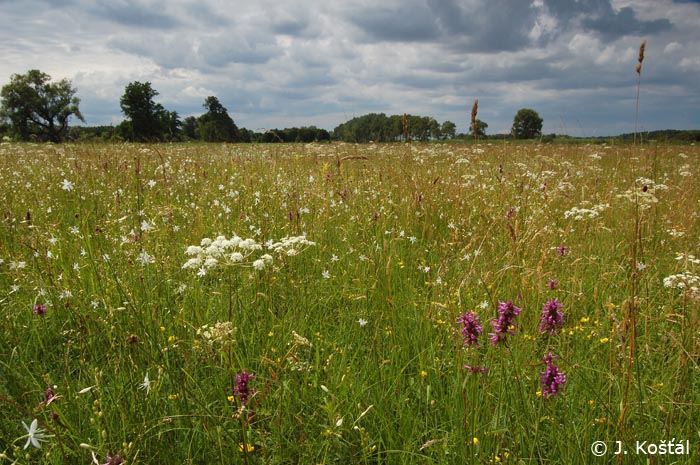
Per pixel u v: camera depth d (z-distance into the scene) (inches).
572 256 170.9
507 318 90.2
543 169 347.3
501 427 97.0
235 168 361.1
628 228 209.9
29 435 71.8
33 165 384.8
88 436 91.4
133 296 126.5
